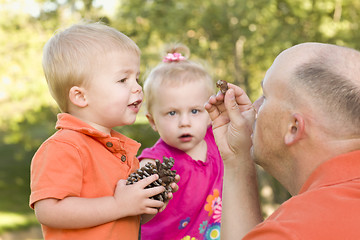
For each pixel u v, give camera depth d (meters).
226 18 7.99
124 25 8.73
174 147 2.21
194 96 2.21
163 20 8.23
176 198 2.12
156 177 1.54
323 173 1.21
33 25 9.10
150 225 2.12
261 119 1.38
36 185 1.48
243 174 1.67
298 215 1.11
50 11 9.07
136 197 1.50
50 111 9.48
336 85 1.22
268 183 8.89
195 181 2.15
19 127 9.95
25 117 9.56
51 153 1.51
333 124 1.22
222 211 1.66
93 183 1.56
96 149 1.61
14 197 13.27
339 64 1.26
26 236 9.89
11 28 8.95
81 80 1.65
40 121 9.66
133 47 1.75
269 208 8.78
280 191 8.99
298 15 7.91
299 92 1.27
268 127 1.36
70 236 1.51
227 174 1.69
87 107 1.68
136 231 1.66
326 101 1.22
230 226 1.63
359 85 1.22
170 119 2.21
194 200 2.14
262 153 1.41
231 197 1.66
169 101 2.20
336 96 1.22
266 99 1.38
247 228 1.61
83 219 1.47
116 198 1.51
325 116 1.23
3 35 8.88
